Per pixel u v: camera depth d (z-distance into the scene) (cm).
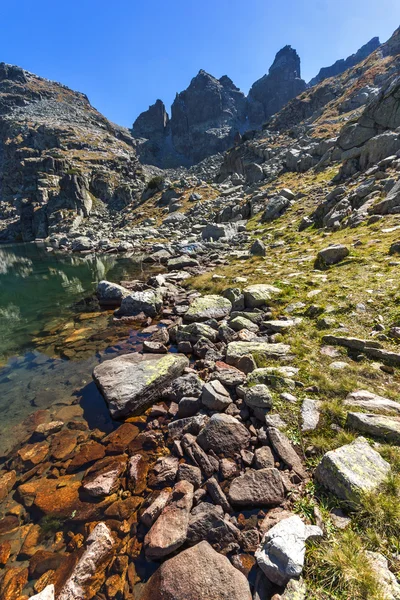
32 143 14575
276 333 1038
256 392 723
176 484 563
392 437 552
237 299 1355
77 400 938
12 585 465
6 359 1294
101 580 449
